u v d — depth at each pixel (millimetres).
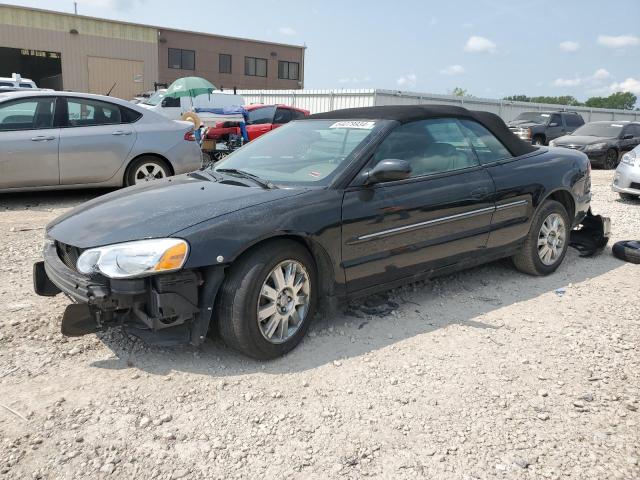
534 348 3621
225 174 4074
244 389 3039
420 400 2982
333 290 3586
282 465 2451
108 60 35844
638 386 3168
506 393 3066
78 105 7824
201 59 41469
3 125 7320
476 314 4156
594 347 3650
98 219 3314
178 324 3113
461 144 4391
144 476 2361
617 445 2627
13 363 3232
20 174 7422
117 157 7977
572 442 2646
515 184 4562
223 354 3420
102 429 2658
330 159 3822
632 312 4266
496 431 2725
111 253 2965
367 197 3645
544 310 4273
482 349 3590
